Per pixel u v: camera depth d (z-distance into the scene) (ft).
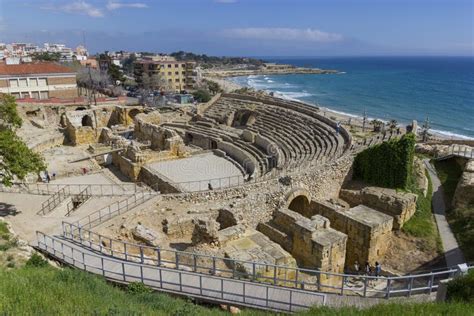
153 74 465.47
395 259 90.53
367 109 385.91
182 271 61.26
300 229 81.66
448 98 443.32
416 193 109.91
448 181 121.08
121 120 213.46
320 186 110.93
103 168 144.46
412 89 547.08
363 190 109.81
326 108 393.09
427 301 49.03
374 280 82.43
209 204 96.73
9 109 159.33
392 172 111.65
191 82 485.56
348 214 94.32
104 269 61.87
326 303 53.93
